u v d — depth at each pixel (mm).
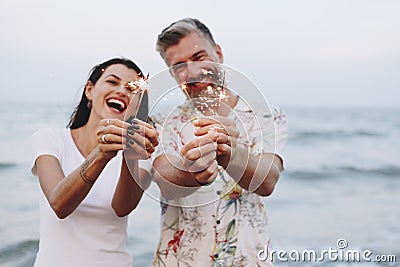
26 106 9234
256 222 1945
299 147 11078
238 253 1898
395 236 6344
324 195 8211
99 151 1637
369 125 11242
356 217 7129
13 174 8195
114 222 1880
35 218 6723
